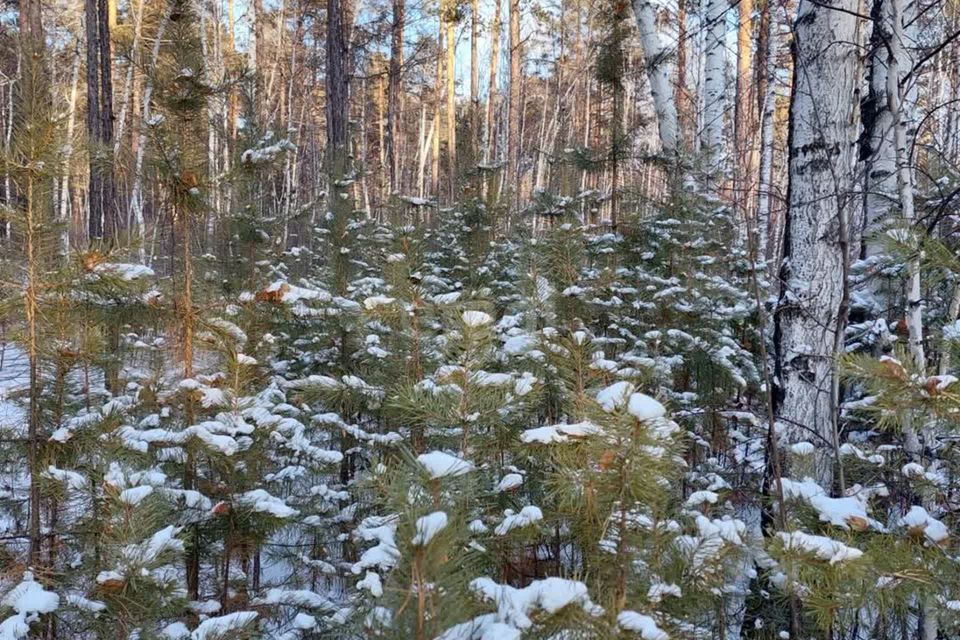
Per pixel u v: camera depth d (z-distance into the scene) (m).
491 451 2.81
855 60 3.41
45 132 2.65
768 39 9.20
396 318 3.26
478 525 2.30
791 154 3.62
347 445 4.41
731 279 6.23
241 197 5.01
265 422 3.14
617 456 1.71
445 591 1.40
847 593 1.81
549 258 4.05
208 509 2.87
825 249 3.47
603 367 2.43
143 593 2.38
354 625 2.17
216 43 19.20
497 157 15.77
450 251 7.00
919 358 2.80
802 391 3.48
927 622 2.28
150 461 2.88
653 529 1.92
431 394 2.58
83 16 18.69
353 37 15.02
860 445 3.35
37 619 2.35
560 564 2.66
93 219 7.73
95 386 3.87
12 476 3.20
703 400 4.54
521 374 3.07
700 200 6.19
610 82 7.15
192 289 3.40
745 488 3.64
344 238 5.77
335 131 9.66
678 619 1.89
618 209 7.37
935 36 8.65
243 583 3.31
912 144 3.59
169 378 3.46
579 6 22.17
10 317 2.77
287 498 3.48
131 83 14.89
